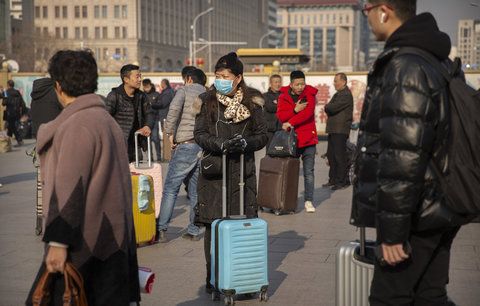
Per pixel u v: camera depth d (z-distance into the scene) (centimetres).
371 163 358
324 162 1841
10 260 727
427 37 352
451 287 609
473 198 349
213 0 14575
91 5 10881
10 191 1265
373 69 360
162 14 11962
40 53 8706
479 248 771
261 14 19125
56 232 339
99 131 355
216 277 568
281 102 1013
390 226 335
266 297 580
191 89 823
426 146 334
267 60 3114
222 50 15275
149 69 11331
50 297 354
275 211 1014
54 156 355
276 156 1009
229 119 586
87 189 352
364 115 369
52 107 794
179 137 814
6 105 2361
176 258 736
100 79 2652
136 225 780
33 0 10944
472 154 352
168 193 814
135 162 849
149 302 577
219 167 584
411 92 336
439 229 359
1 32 8225
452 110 350
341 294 404
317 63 18162
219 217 588
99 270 362
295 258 730
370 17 373
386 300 364
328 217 990
